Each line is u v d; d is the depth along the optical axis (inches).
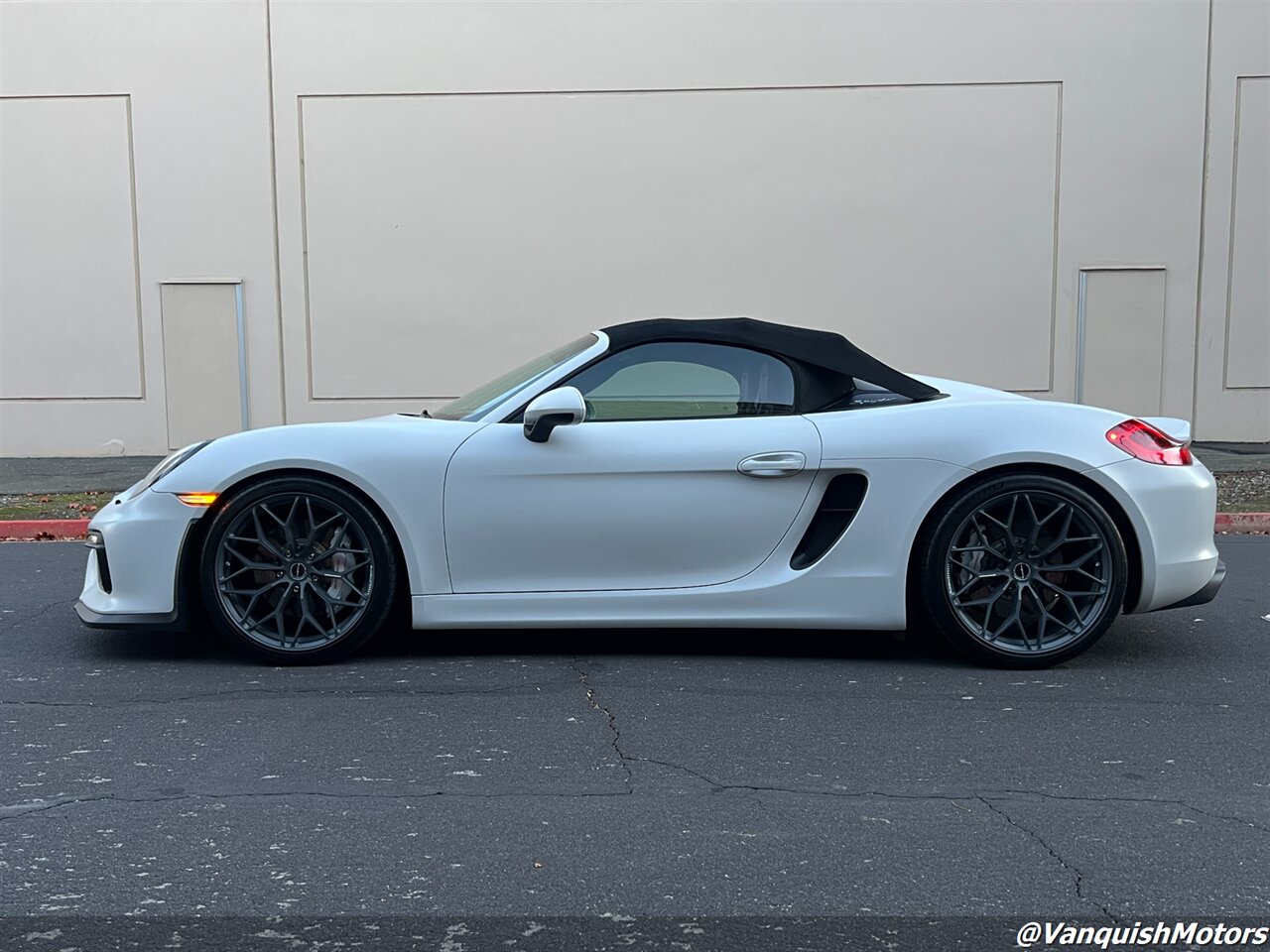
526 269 495.5
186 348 500.1
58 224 494.9
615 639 199.3
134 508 180.4
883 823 124.5
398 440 179.6
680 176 489.4
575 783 135.8
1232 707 163.8
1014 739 150.6
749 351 185.5
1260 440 494.9
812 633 203.9
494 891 110.0
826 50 481.4
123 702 166.7
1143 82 479.2
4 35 485.1
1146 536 176.7
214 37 485.7
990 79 480.7
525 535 178.5
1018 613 178.9
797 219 489.4
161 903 107.6
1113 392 493.7
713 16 481.4
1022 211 486.6
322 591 181.5
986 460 174.9
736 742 149.6
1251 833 121.9
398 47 485.7
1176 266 486.9
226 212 493.4
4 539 331.9
